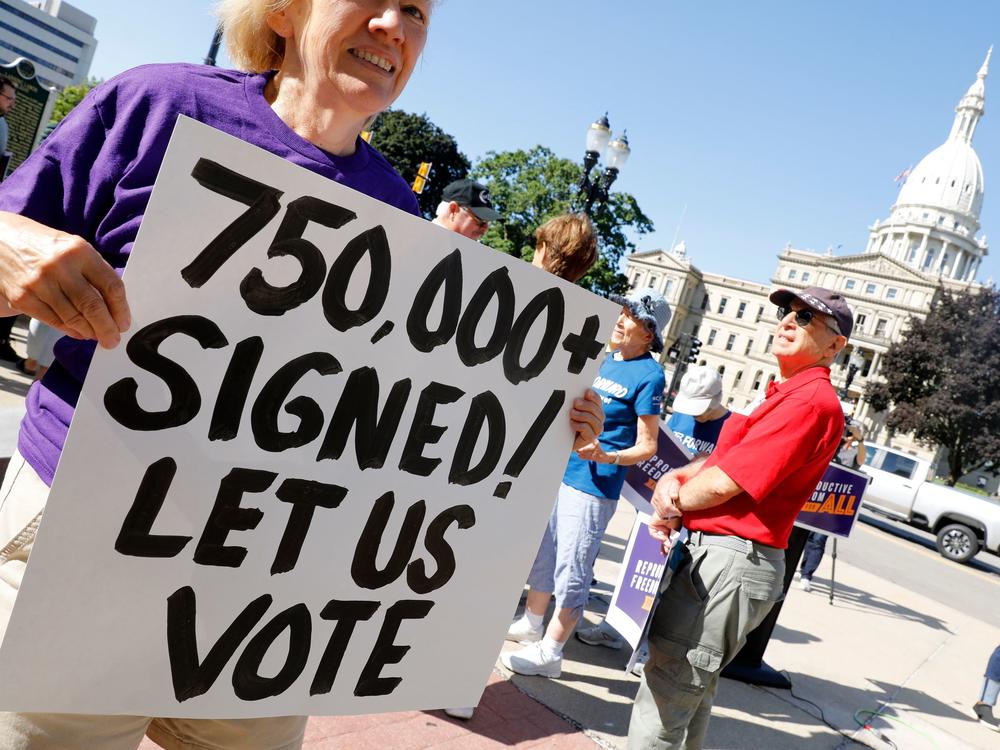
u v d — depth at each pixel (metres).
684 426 4.56
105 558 0.97
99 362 0.93
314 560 1.14
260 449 1.07
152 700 1.05
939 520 15.97
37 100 10.97
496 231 38.59
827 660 5.02
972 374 45.00
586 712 3.10
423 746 2.50
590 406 1.40
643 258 82.44
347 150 1.27
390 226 1.12
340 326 1.11
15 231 0.82
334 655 1.20
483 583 1.33
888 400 49.84
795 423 2.11
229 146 0.98
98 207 1.05
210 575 1.06
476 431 1.28
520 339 1.30
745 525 2.18
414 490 1.23
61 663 0.97
